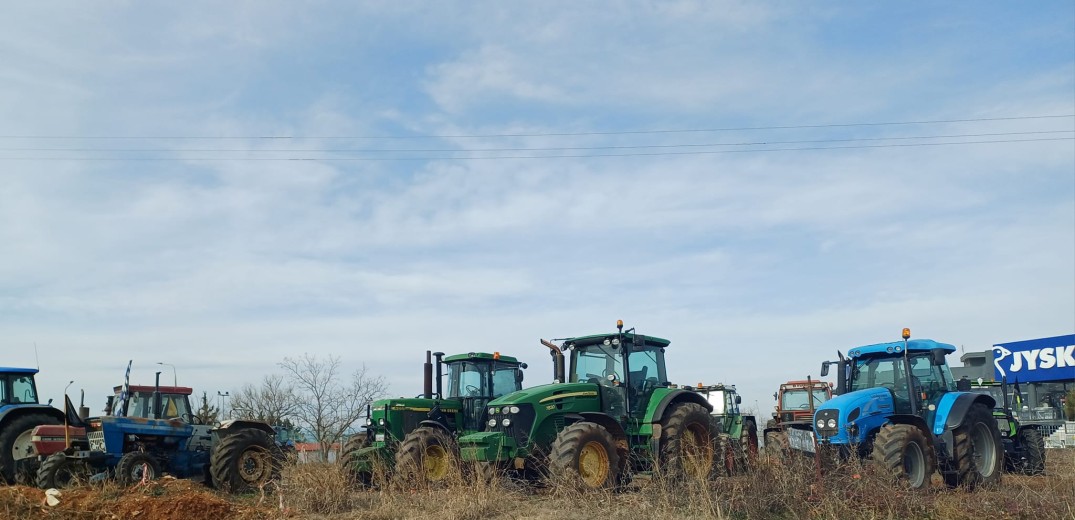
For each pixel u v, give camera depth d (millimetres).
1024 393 29922
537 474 12828
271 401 24969
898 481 10609
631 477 12445
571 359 13969
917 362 12852
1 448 12977
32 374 14117
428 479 12500
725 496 10219
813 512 9500
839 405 11789
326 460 14055
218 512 10047
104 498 11016
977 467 12461
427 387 15812
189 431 14164
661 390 13352
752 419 16875
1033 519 9469
